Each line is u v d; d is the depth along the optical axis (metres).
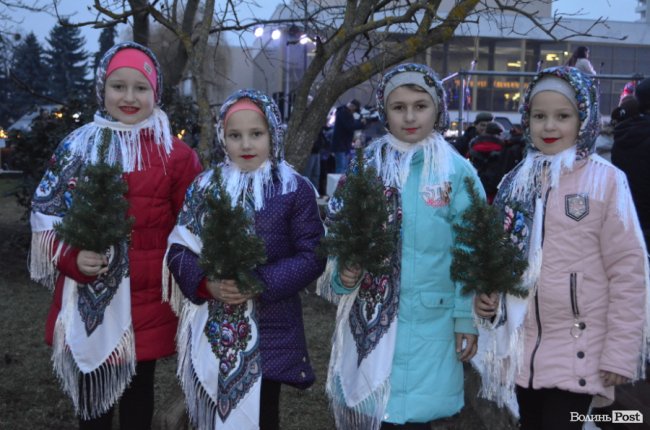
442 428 3.67
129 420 2.95
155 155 2.96
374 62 3.71
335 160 11.80
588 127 2.71
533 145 2.86
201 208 2.75
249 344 2.68
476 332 2.72
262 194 2.75
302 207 2.79
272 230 2.74
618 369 2.54
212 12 3.60
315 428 3.88
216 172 2.55
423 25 3.63
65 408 3.95
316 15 4.87
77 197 2.66
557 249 2.66
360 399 2.68
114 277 2.82
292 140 3.72
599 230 2.65
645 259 2.62
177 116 6.76
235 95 2.79
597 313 2.64
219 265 2.47
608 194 2.65
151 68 3.01
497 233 2.49
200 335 2.72
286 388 4.45
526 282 2.65
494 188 6.68
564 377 2.62
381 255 2.53
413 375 2.69
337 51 3.72
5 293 6.49
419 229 2.71
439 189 2.74
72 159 2.90
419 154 2.81
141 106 2.95
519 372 2.68
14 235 8.23
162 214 2.95
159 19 3.59
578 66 8.12
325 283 2.84
